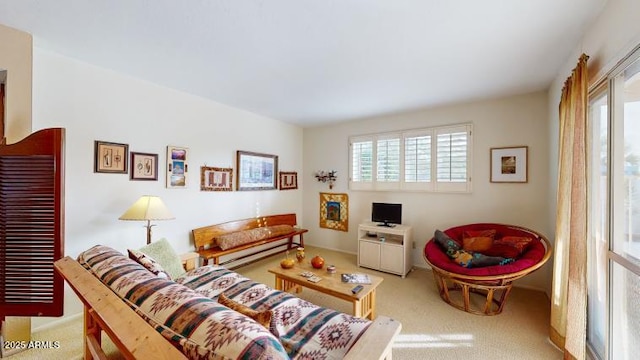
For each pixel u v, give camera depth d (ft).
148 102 9.66
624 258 5.06
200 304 3.22
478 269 8.09
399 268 11.83
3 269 5.90
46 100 7.37
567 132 6.76
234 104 12.39
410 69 8.41
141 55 7.62
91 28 6.27
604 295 6.02
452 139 12.23
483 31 6.23
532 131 10.57
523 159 10.71
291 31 6.32
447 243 10.02
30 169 5.92
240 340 2.64
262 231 12.97
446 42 6.75
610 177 5.47
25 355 6.30
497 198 11.30
